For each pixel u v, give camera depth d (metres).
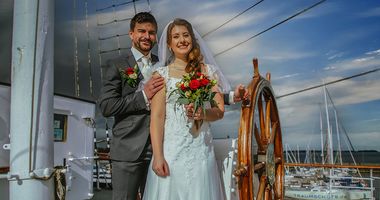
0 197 3.32
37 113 2.42
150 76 2.81
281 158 3.73
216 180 2.69
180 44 2.66
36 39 2.45
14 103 2.44
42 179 2.41
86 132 4.47
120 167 2.79
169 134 2.59
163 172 2.54
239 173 2.64
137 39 2.95
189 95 2.46
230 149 3.04
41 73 2.46
